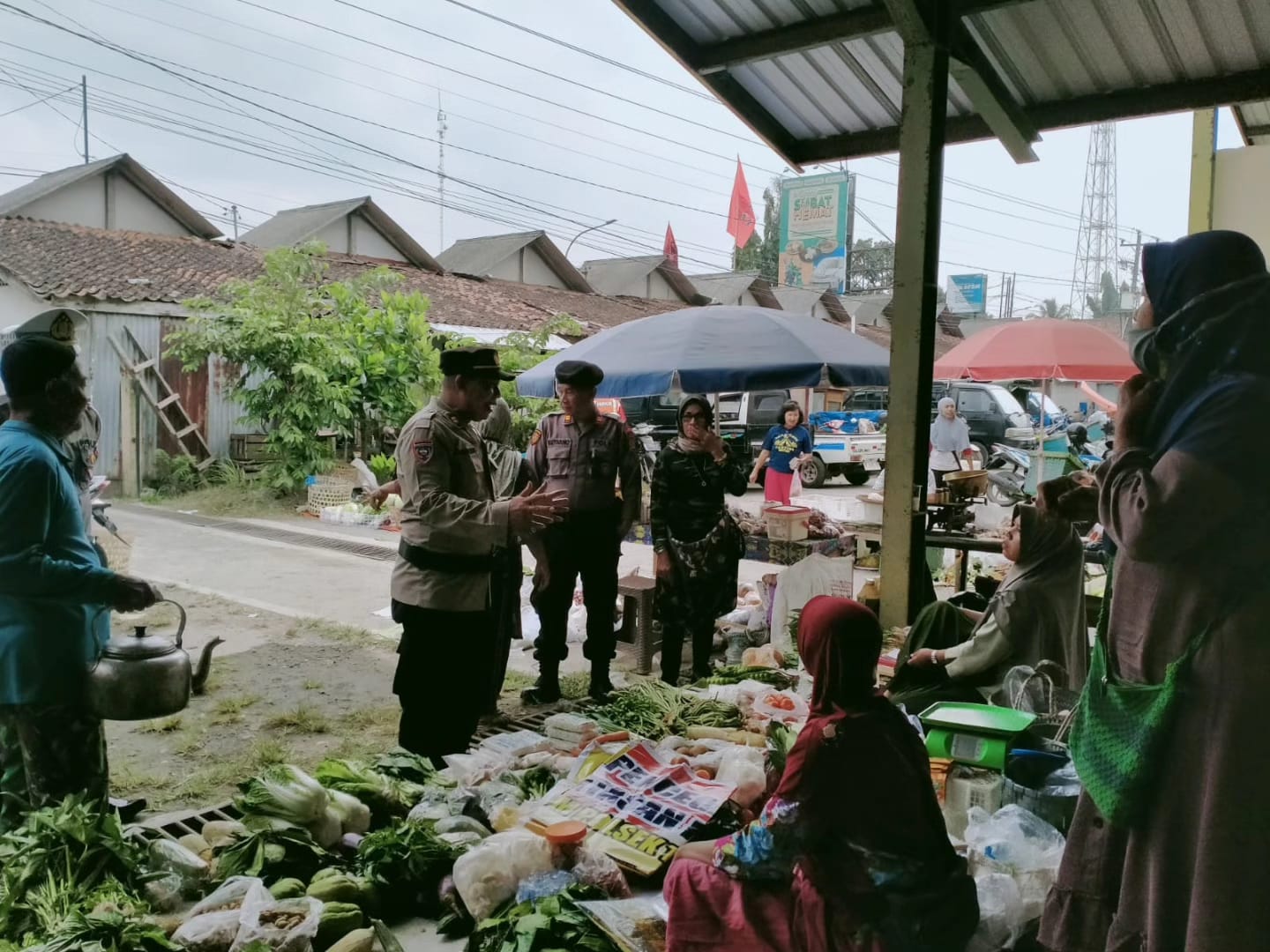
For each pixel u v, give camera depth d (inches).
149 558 364.2
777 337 223.0
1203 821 69.6
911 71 204.1
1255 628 68.9
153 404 540.1
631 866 112.7
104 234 677.3
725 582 218.2
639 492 209.3
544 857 112.8
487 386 151.4
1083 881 82.3
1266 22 214.7
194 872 113.8
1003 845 106.0
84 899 102.7
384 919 116.0
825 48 235.3
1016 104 244.7
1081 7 214.2
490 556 153.9
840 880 81.2
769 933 85.0
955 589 303.0
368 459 530.0
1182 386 75.2
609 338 240.2
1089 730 78.5
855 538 307.3
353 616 280.8
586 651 213.3
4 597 113.2
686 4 221.8
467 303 778.8
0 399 165.8
